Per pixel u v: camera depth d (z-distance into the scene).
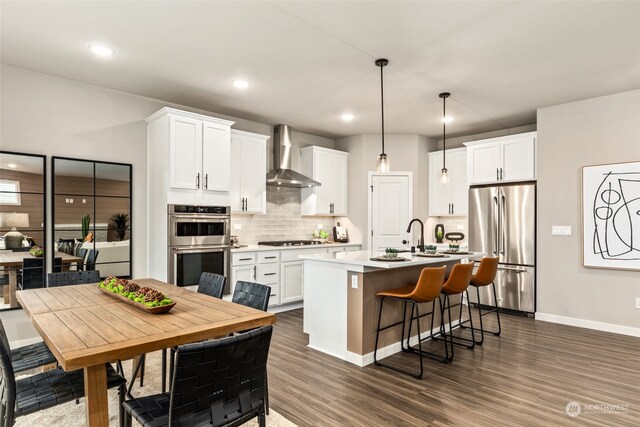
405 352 3.49
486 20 2.68
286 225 5.89
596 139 4.29
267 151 5.59
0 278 3.45
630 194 4.03
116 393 2.63
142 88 4.07
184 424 1.36
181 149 4.03
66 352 1.45
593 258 4.26
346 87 4.04
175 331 1.73
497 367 3.12
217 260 4.35
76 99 3.86
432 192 6.32
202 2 2.46
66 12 2.58
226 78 3.79
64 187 3.77
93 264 3.94
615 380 2.87
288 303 5.17
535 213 4.76
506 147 5.07
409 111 4.90
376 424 2.25
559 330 4.21
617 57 3.27
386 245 6.12
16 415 1.64
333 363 3.20
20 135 3.53
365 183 6.17
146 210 4.34
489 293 5.12
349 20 2.69
